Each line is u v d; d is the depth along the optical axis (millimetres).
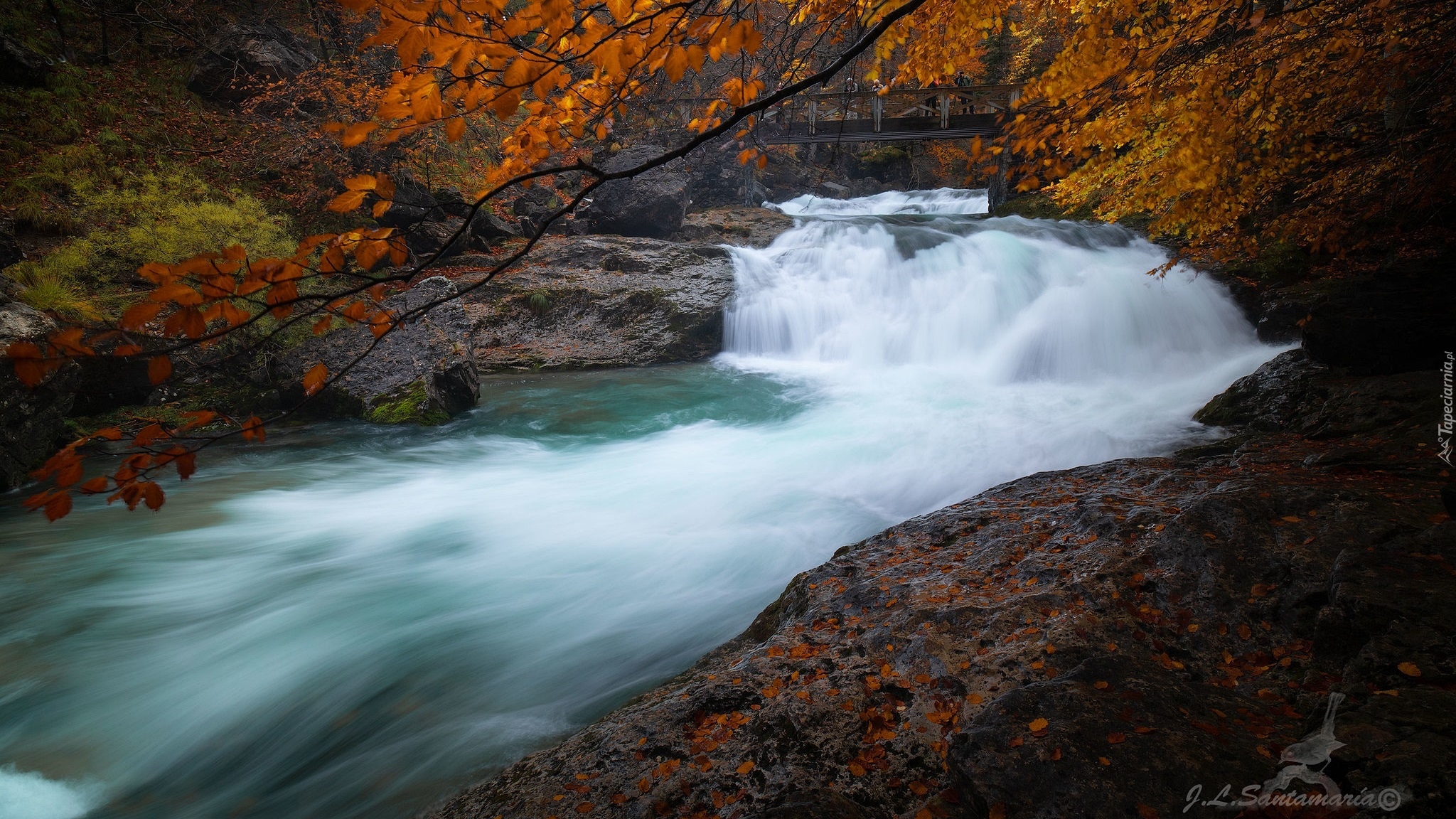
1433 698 2314
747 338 15688
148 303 1489
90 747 4094
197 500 7797
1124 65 3717
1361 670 2549
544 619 5223
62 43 17125
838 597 3928
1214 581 3420
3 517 7270
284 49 19266
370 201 15672
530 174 1788
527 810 2754
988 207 22281
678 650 4719
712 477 8227
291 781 3799
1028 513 4715
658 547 6363
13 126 14445
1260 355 11156
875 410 11008
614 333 15430
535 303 15641
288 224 15305
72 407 9703
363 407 10945
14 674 4688
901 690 2980
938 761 2629
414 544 6609
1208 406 8438
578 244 17344
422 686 4477
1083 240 16531
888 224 18359
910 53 4199
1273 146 6211
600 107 2324
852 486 7668
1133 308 13188
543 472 8742
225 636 5086
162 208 13273
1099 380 12477
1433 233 11211
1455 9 4660
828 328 15477
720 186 23750
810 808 2291
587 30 1917
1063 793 2201
